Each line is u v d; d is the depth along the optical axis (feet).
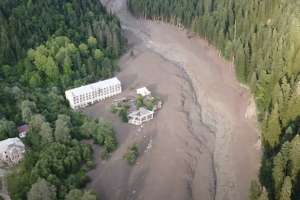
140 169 518.37
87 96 625.82
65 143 522.88
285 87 534.78
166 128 588.91
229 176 519.60
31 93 612.29
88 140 554.05
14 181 478.18
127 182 499.92
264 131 515.91
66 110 589.73
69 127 551.18
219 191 501.15
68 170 496.23
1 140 530.27
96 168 515.09
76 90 624.18
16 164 513.04
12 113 574.97
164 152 546.26
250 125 597.52
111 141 541.75
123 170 514.68
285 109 525.34
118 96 651.66
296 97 513.45
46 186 439.63
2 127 533.14
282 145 458.09
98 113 611.06
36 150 517.55
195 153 550.36
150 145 557.33
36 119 535.60
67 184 468.75
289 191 402.93
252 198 430.20
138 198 481.46
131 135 572.92
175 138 570.87
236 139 576.61
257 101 593.83
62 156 496.23
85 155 515.91
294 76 565.12
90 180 497.05
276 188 433.48
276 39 634.84
